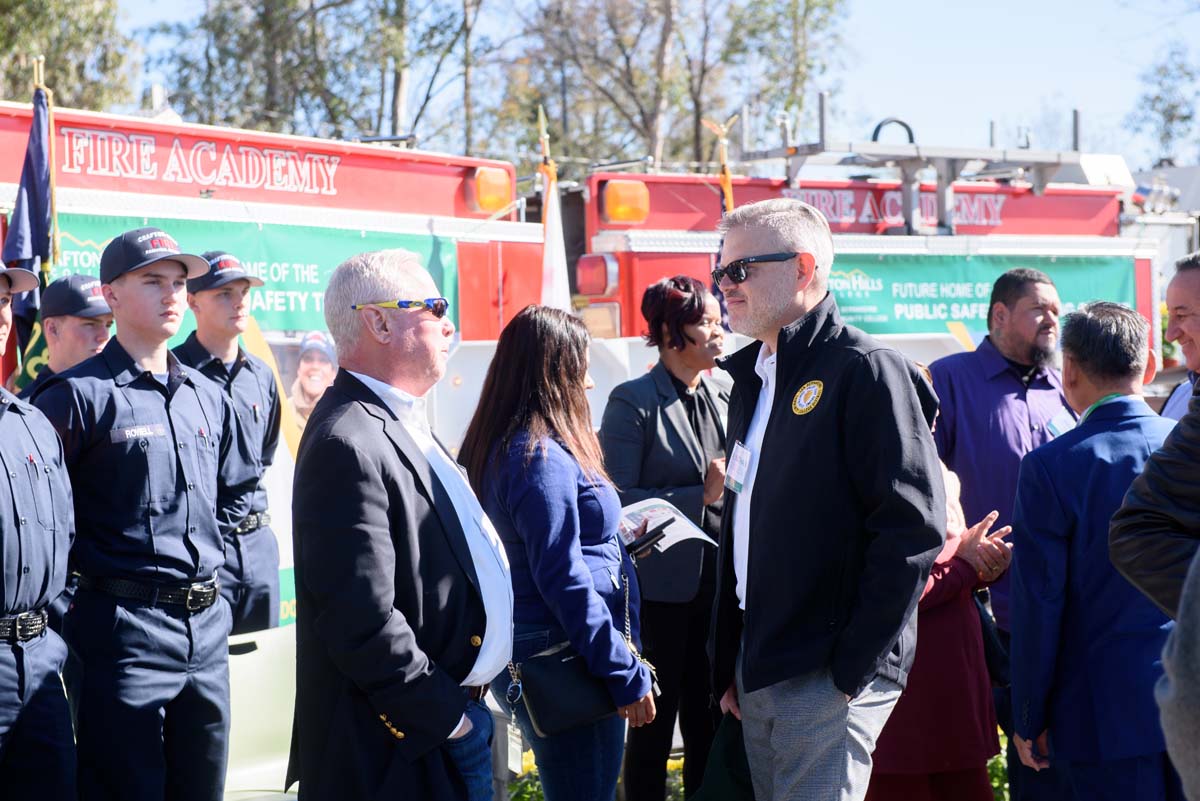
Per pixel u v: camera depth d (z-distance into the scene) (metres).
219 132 5.16
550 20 23.38
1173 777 3.09
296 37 21.95
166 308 3.69
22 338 4.55
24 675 3.06
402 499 2.57
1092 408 3.31
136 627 3.49
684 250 6.76
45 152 4.52
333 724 2.56
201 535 3.69
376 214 5.65
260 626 4.95
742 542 3.22
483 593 2.70
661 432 4.15
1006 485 4.59
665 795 4.15
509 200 6.30
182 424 3.71
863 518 2.90
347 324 2.74
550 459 3.05
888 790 3.42
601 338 6.64
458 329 5.96
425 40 21.64
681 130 24.84
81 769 3.45
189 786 3.64
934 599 3.32
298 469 2.59
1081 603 3.18
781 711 2.98
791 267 3.05
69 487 3.26
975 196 7.70
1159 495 2.29
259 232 5.20
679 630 4.06
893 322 7.13
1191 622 1.55
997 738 3.53
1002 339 4.70
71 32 17.62
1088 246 7.96
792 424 2.95
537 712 3.00
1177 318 3.52
